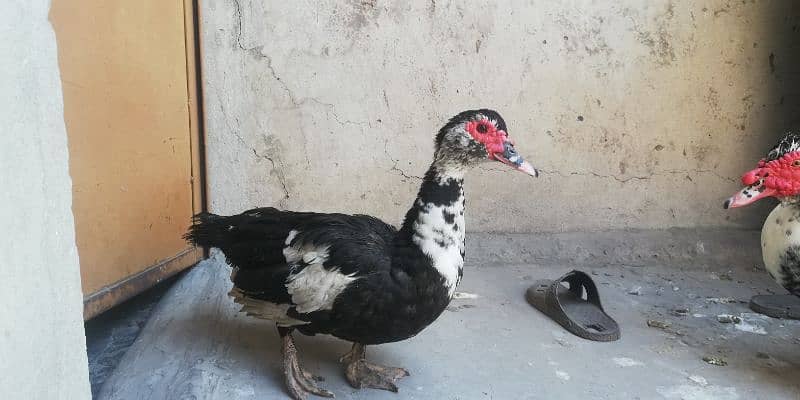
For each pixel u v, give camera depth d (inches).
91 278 46.3
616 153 63.1
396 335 39.6
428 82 59.9
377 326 38.9
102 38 45.4
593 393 42.5
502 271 60.5
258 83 58.2
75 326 26.6
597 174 63.4
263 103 58.7
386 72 59.4
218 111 58.1
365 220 42.0
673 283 59.6
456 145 38.9
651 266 62.9
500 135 39.0
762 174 44.3
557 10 59.8
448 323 50.6
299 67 58.4
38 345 24.6
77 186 44.4
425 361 45.3
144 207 50.8
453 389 42.3
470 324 50.6
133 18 48.2
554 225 63.9
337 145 60.2
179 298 51.9
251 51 57.6
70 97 43.3
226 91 57.9
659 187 64.2
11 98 23.2
